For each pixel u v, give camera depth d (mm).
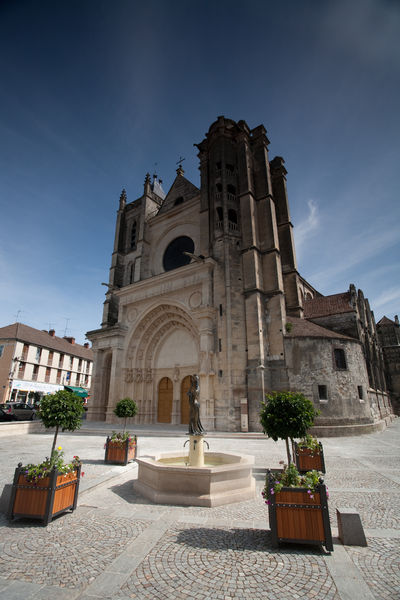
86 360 55406
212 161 29734
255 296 23750
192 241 31234
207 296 24969
